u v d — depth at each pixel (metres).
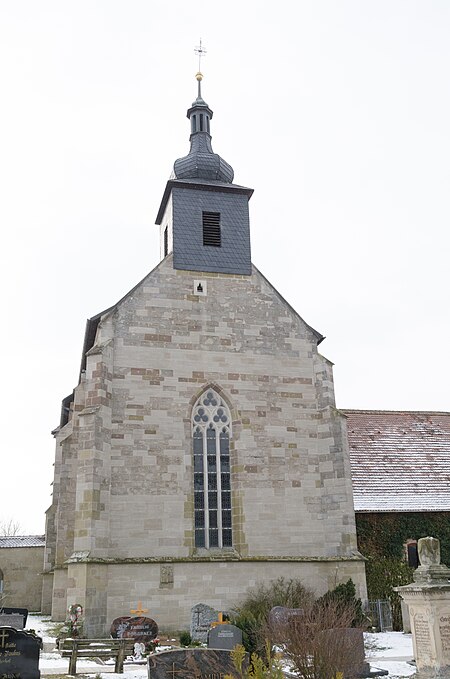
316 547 30.03
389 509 32.66
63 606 31.11
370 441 37.75
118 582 27.12
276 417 31.62
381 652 23.31
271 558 29.11
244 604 27.61
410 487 34.50
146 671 19.47
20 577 43.97
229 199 35.69
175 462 29.55
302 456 31.28
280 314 33.44
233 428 31.00
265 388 31.98
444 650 15.44
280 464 30.92
